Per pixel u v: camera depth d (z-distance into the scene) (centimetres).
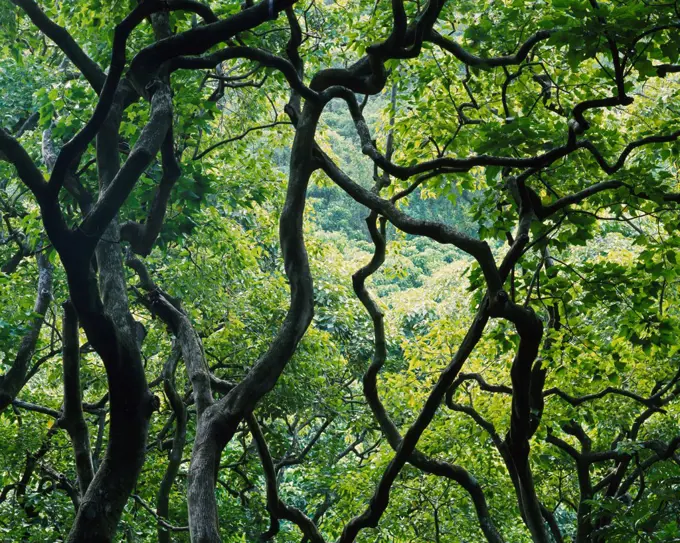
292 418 2062
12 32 1089
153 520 1194
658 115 1189
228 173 1562
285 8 643
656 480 1001
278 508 778
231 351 1645
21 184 1338
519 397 718
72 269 612
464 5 1048
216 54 691
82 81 1273
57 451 1362
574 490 1387
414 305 2255
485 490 1350
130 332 666
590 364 972
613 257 1317
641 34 626
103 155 731
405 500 1363
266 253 1848
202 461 611
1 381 1146
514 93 1055
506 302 634
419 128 1125
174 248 1560
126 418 661
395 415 1639
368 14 1300
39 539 1149
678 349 1036
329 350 1688
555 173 850
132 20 581
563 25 657
